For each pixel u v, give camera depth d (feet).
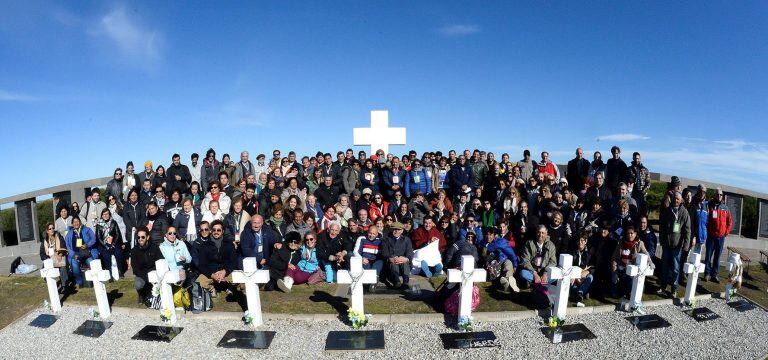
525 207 33.32
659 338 23.06
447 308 24.61
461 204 37.68
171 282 24.40
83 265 31.09
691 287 27.37
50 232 30.45
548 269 25.49
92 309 25.63
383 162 45.80
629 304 26.48
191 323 24.35
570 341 22.44
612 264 27.68
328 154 41.45
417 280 30.60
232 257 27.53
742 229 47.98
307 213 31.01
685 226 27.96
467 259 23.07
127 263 33.83
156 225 29.48
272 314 24.71
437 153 46.32
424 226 32.91
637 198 36.50
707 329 24.34
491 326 24.06
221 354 21.17
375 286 29.12
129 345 22.29
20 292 30.12
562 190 35.14
